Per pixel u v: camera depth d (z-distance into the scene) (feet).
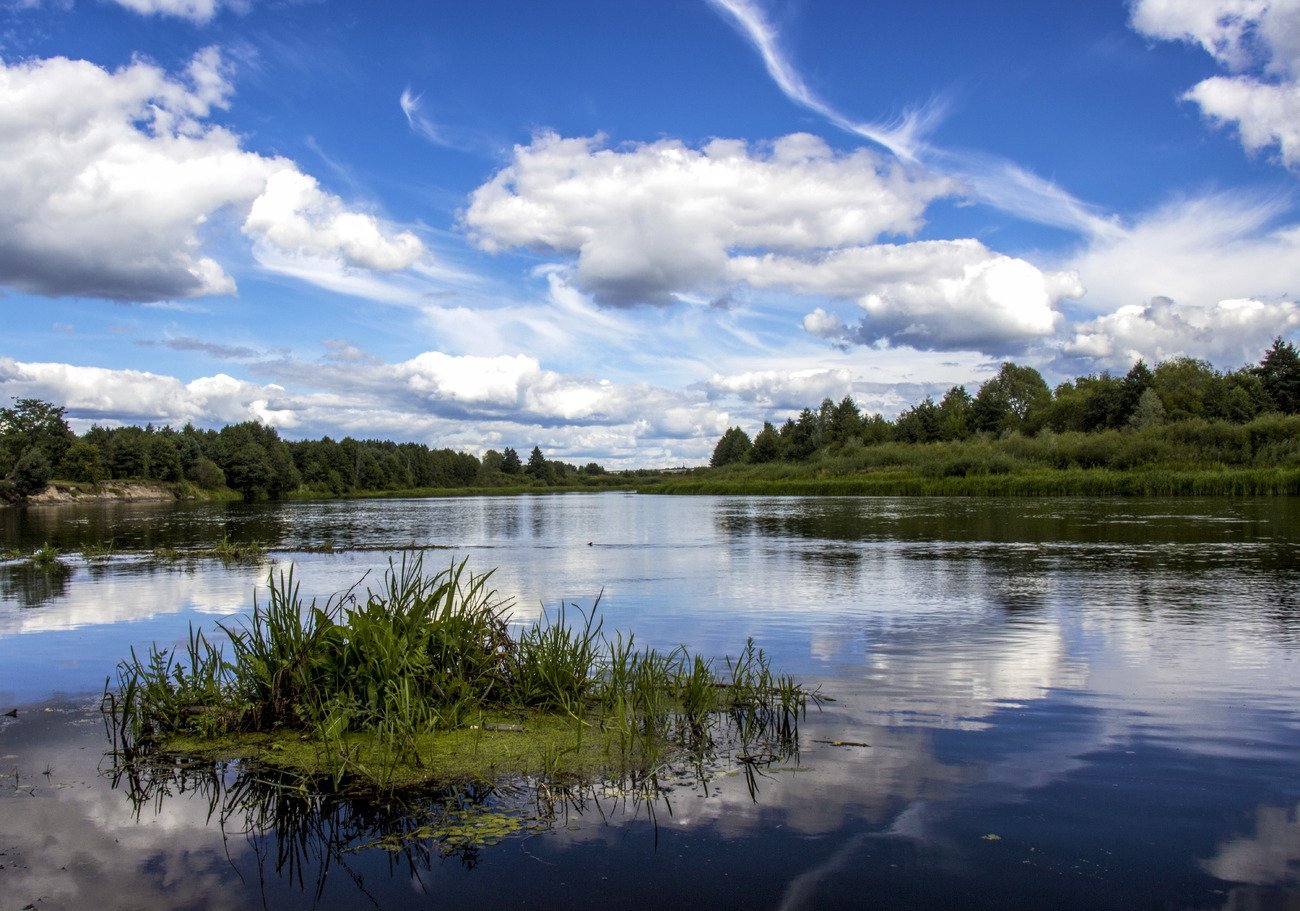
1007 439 244.83
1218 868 13.15
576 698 22.77
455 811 15.76
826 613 37.52
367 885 12.92
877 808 15.55
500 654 23.82
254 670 21.47
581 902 12.25
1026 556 59.82
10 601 43.62
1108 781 16.84
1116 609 37.68
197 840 14.67
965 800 15.88
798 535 83.82
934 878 12.84
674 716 21.67
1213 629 32.91
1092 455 197.77
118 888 12.89
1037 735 19.81
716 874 13.04
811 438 335.26
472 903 12.29
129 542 83.61
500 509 182.09
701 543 76.48
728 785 16.79
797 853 13.74
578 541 81.05
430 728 20.35
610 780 17.17
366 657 21.11
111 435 329.72
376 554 68.85
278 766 18.20
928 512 115.96
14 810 15.98
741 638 32.07
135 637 33.73
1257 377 271.90
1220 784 16.66
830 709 22.18
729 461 451.53
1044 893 12.38
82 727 21.33
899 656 28.60
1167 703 22.59
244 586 48.47
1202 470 177.58
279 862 13.76
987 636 31.94
